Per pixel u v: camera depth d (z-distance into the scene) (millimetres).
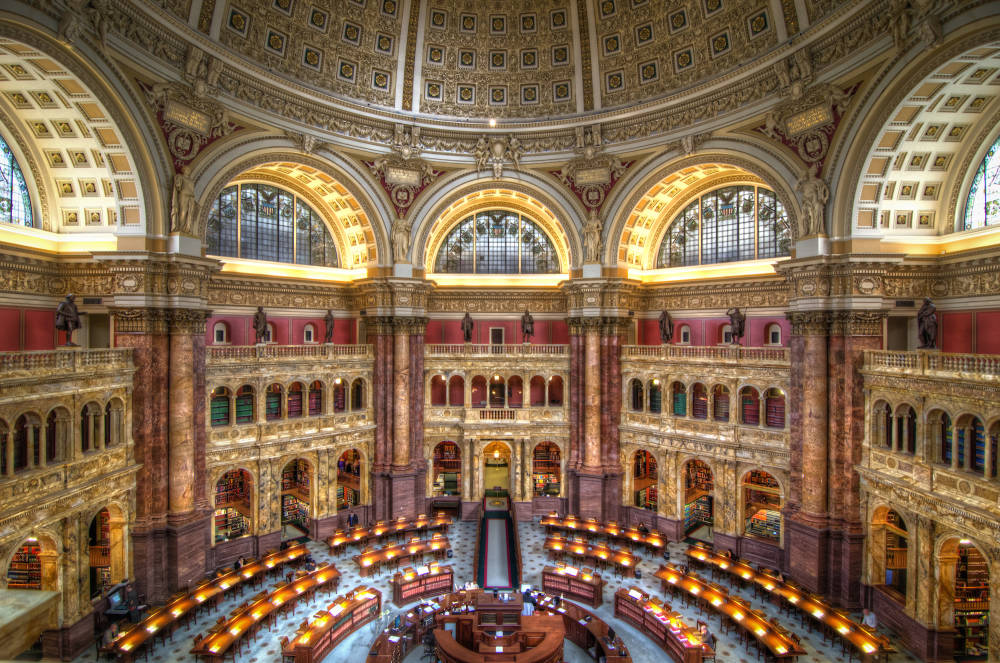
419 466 36844
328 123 32594
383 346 36000
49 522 20156
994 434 19156
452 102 36125
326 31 31797
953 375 20484
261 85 29297
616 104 34469
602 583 26281
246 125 29109
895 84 22750
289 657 21250
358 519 35125
